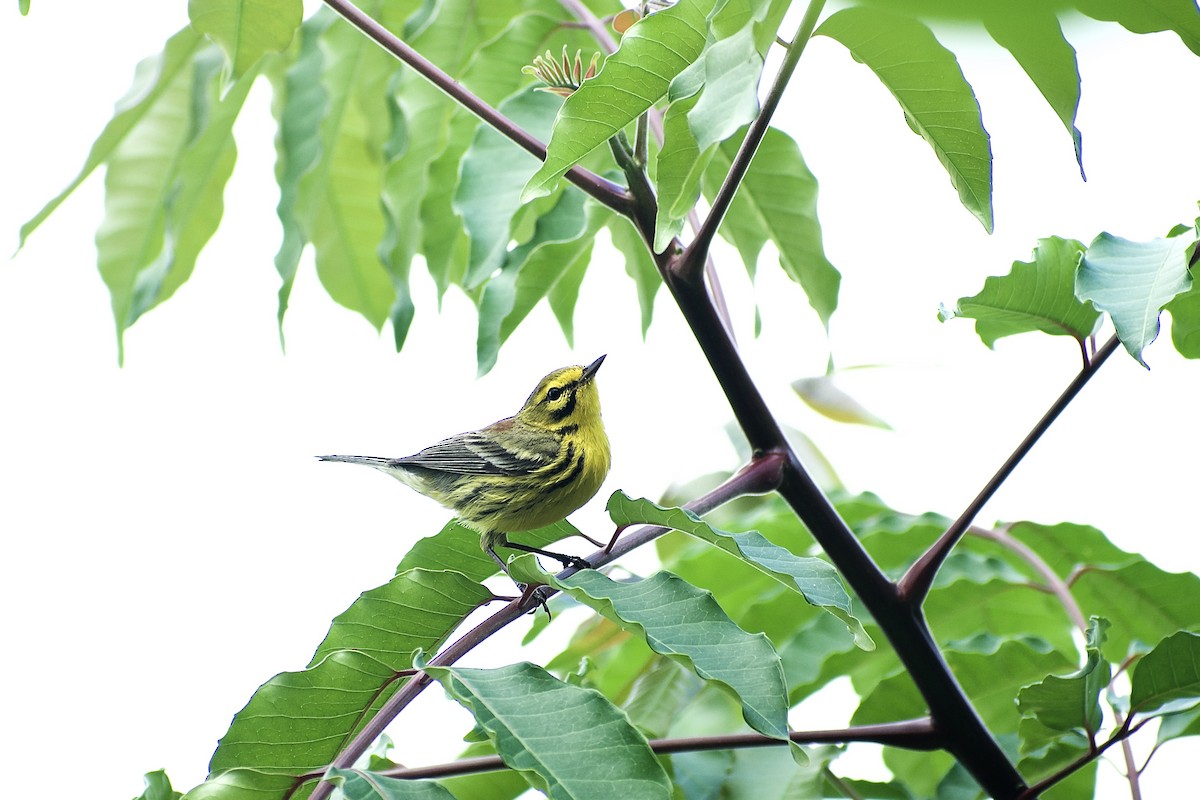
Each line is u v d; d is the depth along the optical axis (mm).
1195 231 5164
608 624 7957
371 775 4332
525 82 8422
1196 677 5484
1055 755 6281
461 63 9117
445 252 8531
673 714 7262
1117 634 7816
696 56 5141
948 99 5449
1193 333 6195
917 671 5984
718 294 6918
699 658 4512
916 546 7934
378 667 5340
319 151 9070
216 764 5355
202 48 9125
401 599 5594
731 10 4582
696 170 5051
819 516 6039
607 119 5266
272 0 6547
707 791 6570
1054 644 7930
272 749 5406
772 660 4461
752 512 8617
